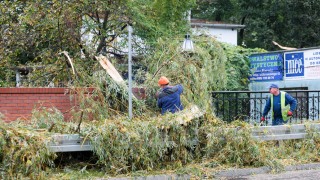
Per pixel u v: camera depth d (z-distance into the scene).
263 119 20.00
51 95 20.00
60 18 25.23
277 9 58.59
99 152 14.07
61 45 25.58
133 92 21.23
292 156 17.16
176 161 15.03
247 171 15.27
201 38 24.84
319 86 24.95
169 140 14.95
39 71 25.16
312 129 17.75
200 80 21.89
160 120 14.95
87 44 26.67
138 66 24.61
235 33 50.72
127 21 27.39
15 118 19.59
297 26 58.41
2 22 26.45
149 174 14.26
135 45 28.00
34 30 26.19
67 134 14.39
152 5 29.38
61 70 23.92
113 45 29.34
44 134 13.90
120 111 20.25
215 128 15.78
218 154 15.77
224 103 22.95
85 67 23.42
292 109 19.33
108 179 13.67
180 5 30.20
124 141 14.26
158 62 22.84
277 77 27.31
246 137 15.68
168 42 24.11
